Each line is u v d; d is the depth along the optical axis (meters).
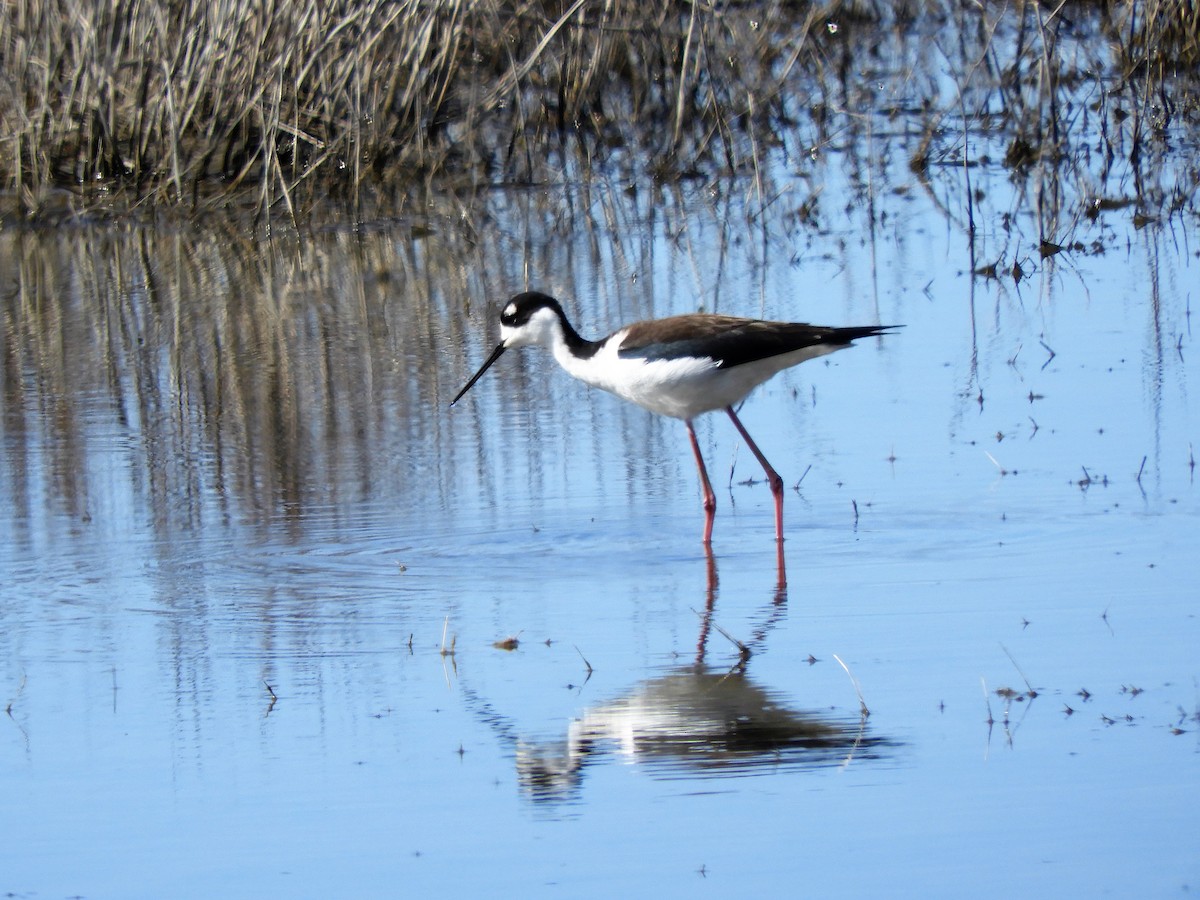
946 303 16.20
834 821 6.78
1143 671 8.19
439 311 17.03
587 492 11.81
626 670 8.50
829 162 22.55
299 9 21.25
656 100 23.72
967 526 10.65
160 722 7.99
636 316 16.02
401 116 22.30
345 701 8.20
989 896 6.15
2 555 10.58
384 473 12.30
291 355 15.66
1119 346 14.50
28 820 7.01
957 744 7.45
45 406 14.24
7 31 21.12
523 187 22.00
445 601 9.66
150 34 21.08
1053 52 22.61
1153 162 21.19
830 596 9.54
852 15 27.72
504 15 23.52
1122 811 6.77
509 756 7.52
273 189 21.41
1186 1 24.16
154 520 11.28
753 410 13.64
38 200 20.81
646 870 6.45
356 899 6.30
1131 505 10.83
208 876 6.50
